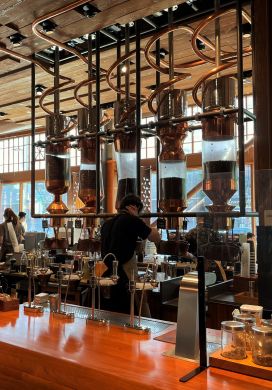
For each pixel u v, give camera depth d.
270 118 1.97
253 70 2.03
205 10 2.19
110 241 2.48
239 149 1.69
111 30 2.49
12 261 4.05
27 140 9.18
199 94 3.72
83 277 2.33
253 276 1.60
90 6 2.08
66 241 2.35
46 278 2.58
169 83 1.92
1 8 2.13
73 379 1.44
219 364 1.38
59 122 2.26
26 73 3.25
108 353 1.54
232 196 1.62
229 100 1.72
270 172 1.54
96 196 2.13
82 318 2.07
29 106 4.38
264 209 1.55
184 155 1.86
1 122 6.77
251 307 1.51
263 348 1.32
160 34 2.01
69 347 1.61
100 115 2.21
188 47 2.71
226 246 1.52
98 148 2.11
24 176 9.10
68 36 2.45
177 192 1.81
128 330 1.82
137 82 2.05
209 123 1.73
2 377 1.68
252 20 2.03
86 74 3.23
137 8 2.09
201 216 1.54
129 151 2.04
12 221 5.42
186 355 1.49
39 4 2.09
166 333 1.80
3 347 1.67
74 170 6.34
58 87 2.54
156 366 1.41
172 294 2.94
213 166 1.69
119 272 2.44
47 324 1.95
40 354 1.54
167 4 2.05
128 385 1.30
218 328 1.74
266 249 1.56
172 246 1.84
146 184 3.16
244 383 1.27
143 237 2.46
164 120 1.85
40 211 5.75
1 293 2.37
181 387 1.24
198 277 1.46
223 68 1.83
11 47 2.61
